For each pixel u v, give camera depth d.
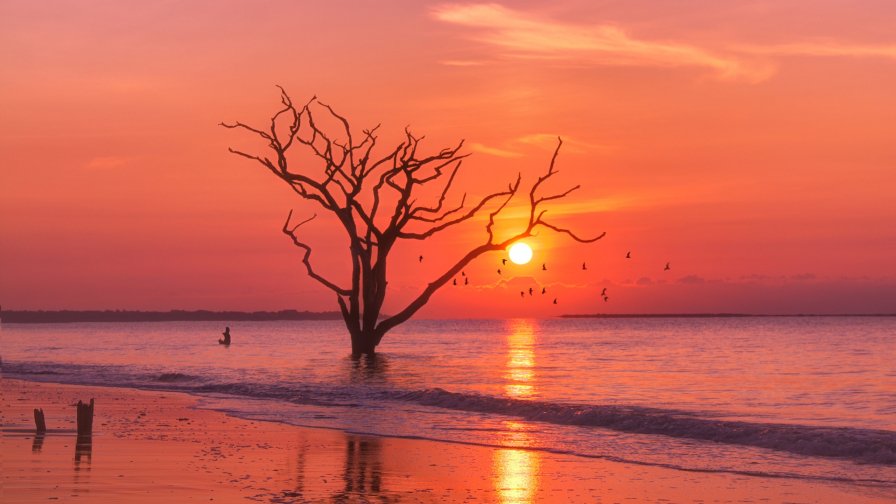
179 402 29.77
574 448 19.81
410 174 57.00
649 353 71.44
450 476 16.12
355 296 59.50
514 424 24.12
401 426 23.59
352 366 52.31
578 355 67.56
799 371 50.50
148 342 106.69
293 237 59.41
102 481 14.70
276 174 57.16
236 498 13.72
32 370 47.59
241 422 24.06
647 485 15.55
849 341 101.12
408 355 66.19
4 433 20.28
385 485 15.16
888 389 38.75
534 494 14.67
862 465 17.69
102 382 39.03
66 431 20.69
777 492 15.02
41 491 13.83
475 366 52.53
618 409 26.16
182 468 16.11
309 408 28.28
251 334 150.50
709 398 34.25
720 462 17.98
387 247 58.78
